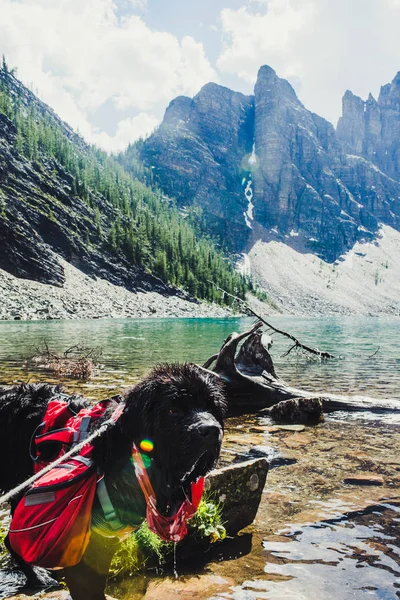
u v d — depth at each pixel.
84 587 2.76
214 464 2.43
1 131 141.38
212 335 40.19
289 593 3.59
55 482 2.55
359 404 10.89
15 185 125.06
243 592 3.61
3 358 19.56
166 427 2.40
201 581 3.77
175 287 142.38
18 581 3.73
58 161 157.50
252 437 8.26
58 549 2.55
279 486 5.84
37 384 3.60
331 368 18.91
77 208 140.38
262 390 10.95
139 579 3.84
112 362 18.75
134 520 2.64
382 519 4.93
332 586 3.71
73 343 28.72
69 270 113.62
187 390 2.45
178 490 2.59
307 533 4.62
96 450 2.67
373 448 7.55
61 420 3.18
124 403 2.68
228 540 4.48
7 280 90.75
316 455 7.14
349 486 5.85
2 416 3.38
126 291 123.50
